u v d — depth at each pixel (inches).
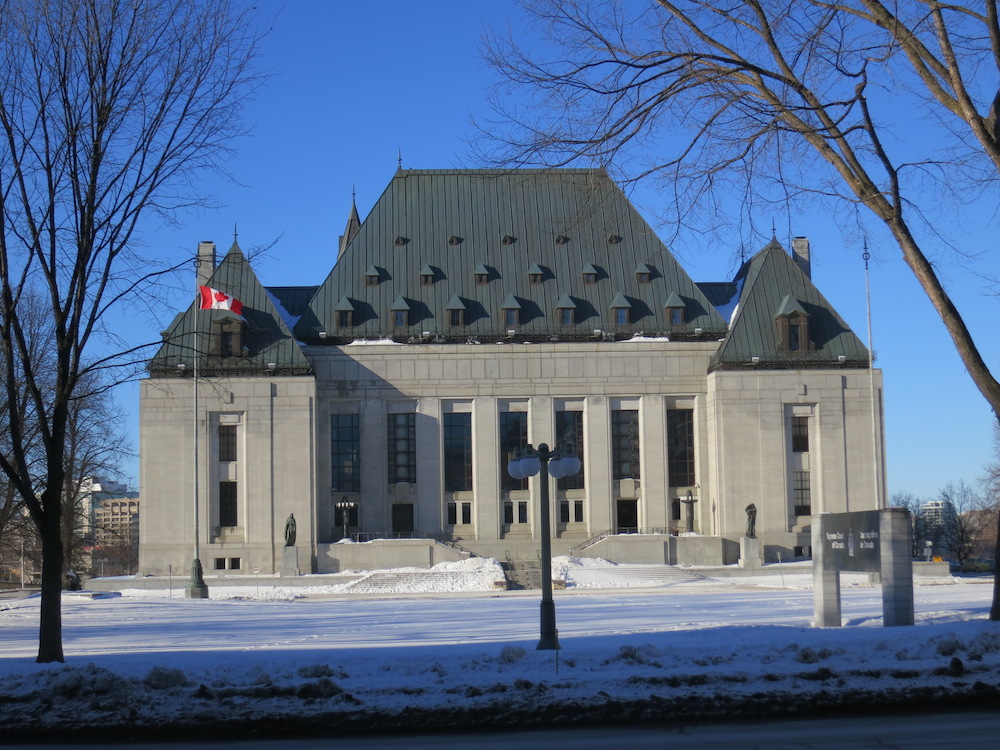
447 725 797.2
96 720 796.0
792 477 3937.0
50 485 1103.6
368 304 4138.8
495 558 3932.1
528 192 4365.2
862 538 1317.7
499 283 4192.9
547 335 4087.1
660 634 1174.3
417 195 4350.4
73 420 3304.6
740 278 4534.9
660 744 729.0
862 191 1132.5
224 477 3855.8
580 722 805.9
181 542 3801.7
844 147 1133.1
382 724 794.2
